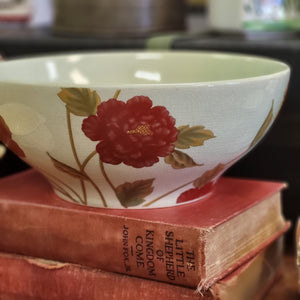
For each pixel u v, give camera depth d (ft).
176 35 2.51
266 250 1.83
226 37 2.42
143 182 1.57
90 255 1.63
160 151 1.48
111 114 1.42
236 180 1.93
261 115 1.56
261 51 2.19
